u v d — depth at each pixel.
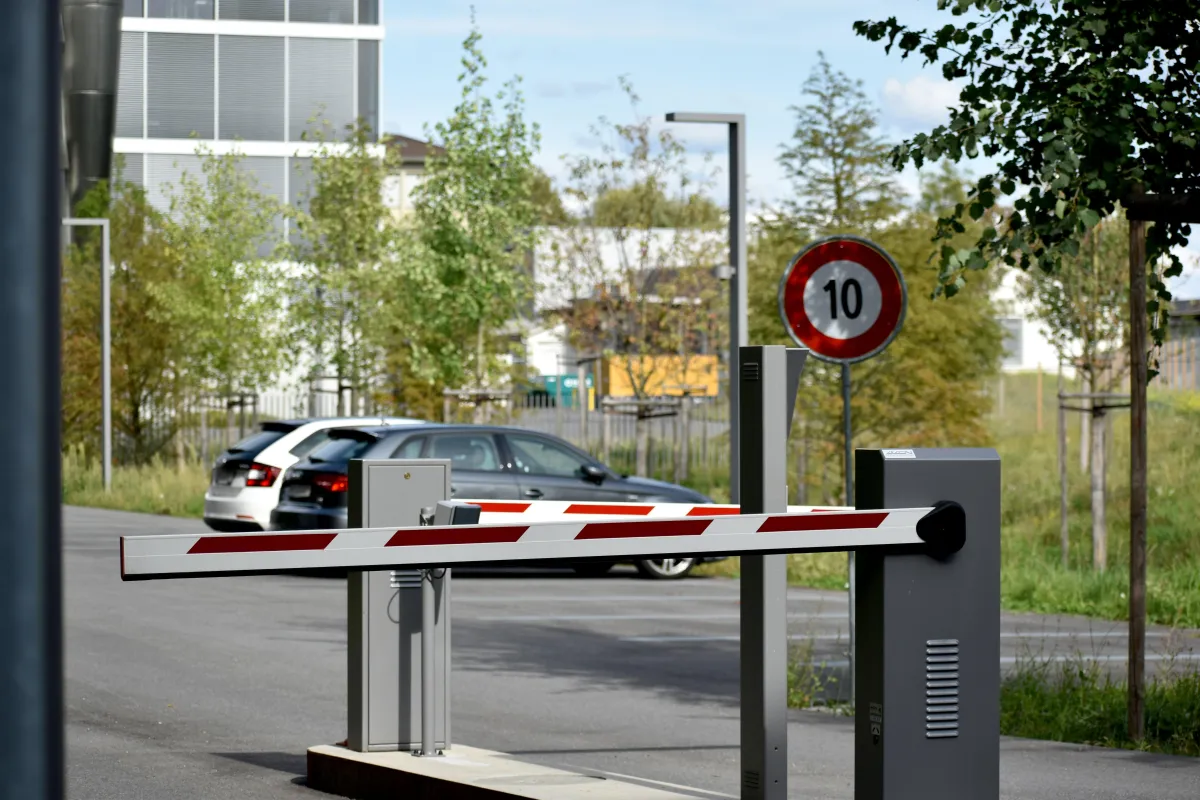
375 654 7.65
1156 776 8.51
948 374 25.58
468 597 17.44
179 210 39.38
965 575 4.96
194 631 13.93
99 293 38.19
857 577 5.01
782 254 25.50
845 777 8.42
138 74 54.69
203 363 37.31
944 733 4.93
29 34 2.88
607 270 37.84
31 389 2.84
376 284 34.88
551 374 55.28
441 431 19.17
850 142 24.97
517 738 9.48
